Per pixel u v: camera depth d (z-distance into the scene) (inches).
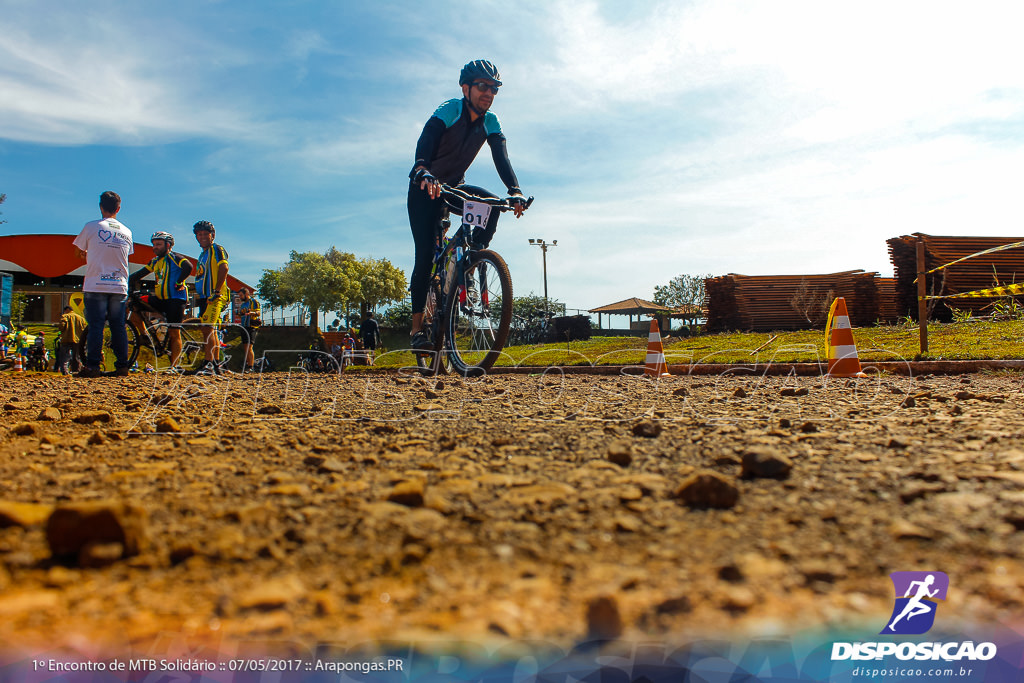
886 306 608.4
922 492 46.0
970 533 37.9
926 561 34.2
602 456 66.0
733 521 42.1
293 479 56.9
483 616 29.3
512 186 192.4
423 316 203.2
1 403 127.6
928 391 121.5
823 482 51.4
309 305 1750.7
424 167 176.4
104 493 51.9
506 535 40.6
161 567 35.5
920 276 234.1
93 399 135.2
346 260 1902.1
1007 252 498.6
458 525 43.0
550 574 34.1
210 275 249.3
